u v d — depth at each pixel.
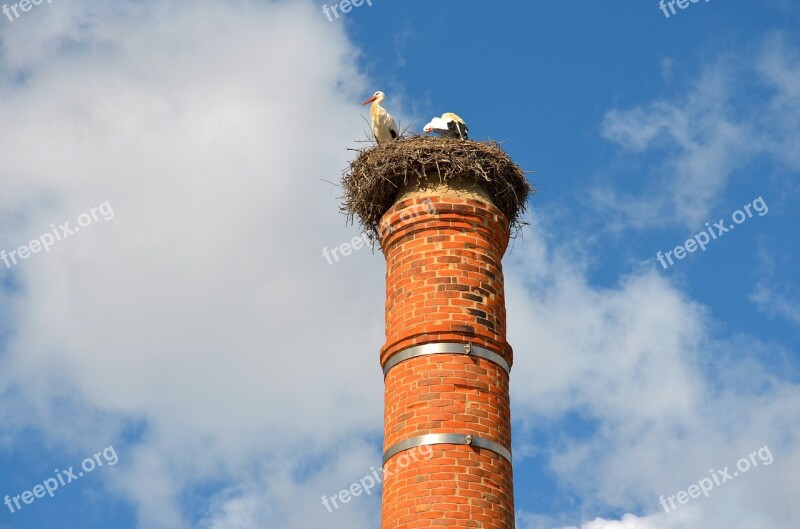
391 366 20.92
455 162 21.94
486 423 20.06
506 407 20.73
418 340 20.64
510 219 23.25
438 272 21.16
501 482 19.80
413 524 19.19
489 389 20.42
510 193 22.67
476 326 20.75
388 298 21.70
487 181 22.11
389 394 20.77
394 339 20.98
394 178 22.30
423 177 22.11
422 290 21.06
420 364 20.47
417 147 22.05
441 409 19.97
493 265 21.64
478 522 19.17
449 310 20.80
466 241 21.50
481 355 20.59
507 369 21.12
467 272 21.20
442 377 20.25
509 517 19.75
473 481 19.45
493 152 22.33
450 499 19.22
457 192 21.89
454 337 20.56
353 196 23.11
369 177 22.42
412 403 20.19
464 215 21.62
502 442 20.20
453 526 19.03
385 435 20.58
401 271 21.50
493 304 21.25
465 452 19.66
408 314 20.98
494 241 21.91
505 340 21.16
